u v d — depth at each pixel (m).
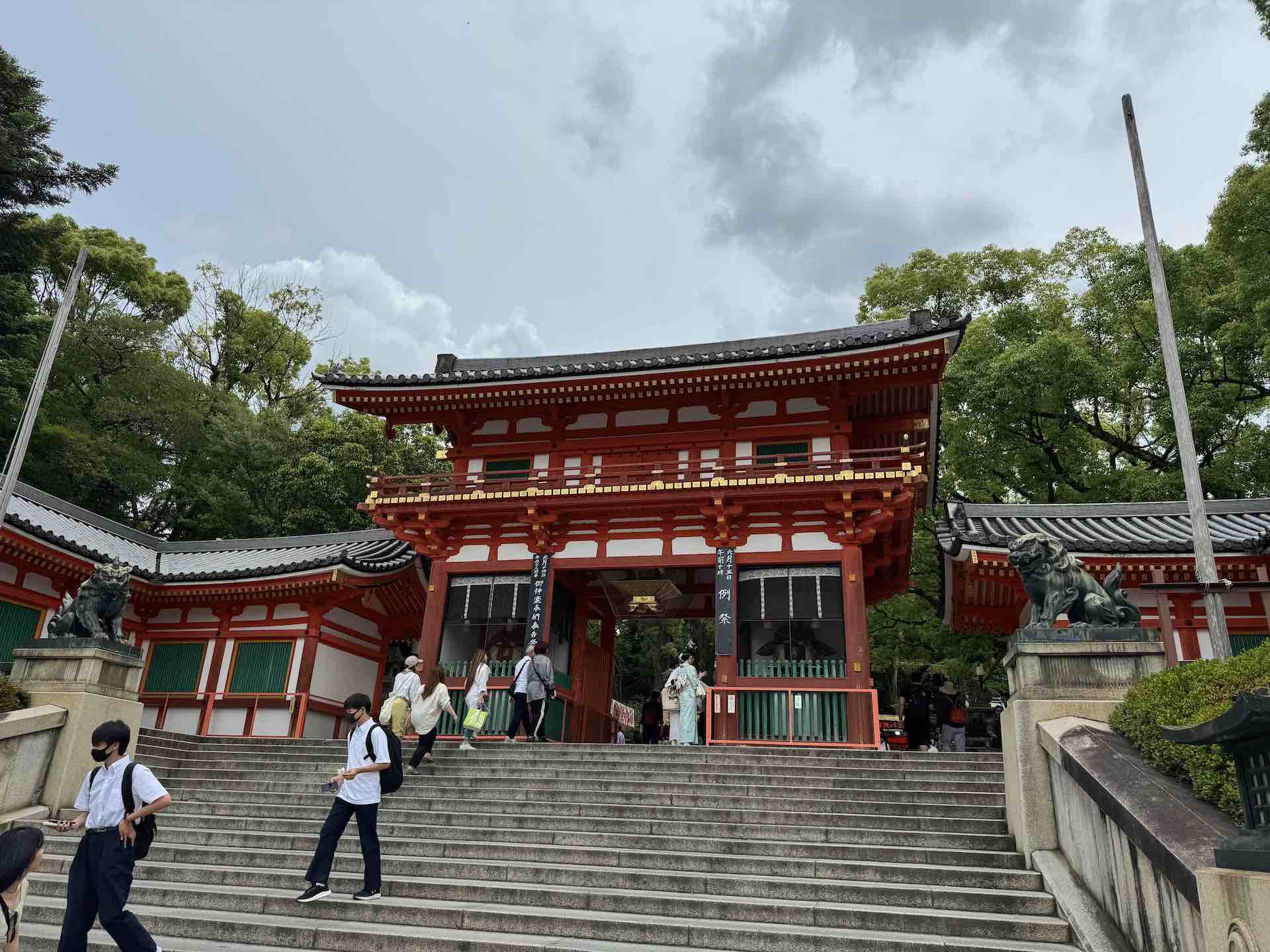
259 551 26.66
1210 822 5.82
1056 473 30.30
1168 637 14.66
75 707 11.48
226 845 10.47
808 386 19.77
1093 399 30.38
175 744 16.91
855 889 7.99
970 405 29.75
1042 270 36.34
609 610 24.72
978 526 20.91
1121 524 20.98
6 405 27.73
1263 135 21.91
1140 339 29.89
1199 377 28.12
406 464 37.72
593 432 21.31
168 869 9.08
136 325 34.59
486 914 7.59
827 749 16.06
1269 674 6.36
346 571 20.83
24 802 10.84
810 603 18.03
